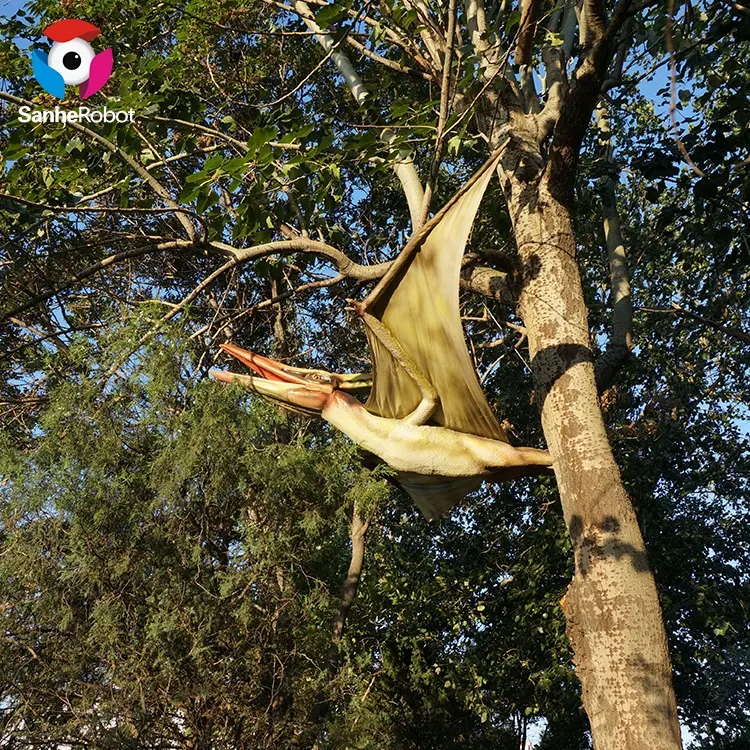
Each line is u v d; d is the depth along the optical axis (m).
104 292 9.20
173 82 7.16
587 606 4.32
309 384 4.79
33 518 6.75
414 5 6.00
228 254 5.74
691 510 12.52
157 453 6.93
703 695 12.68
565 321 4.95
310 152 5.59
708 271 10.34
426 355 4.37
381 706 11.25
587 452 4.59
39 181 7.05
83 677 6.88
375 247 10.48
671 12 2.48
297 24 9.18
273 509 7.10
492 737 12.77
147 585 6.84
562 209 5.24
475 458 4.48
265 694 6.96
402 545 12.20
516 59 5.18
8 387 8.67
